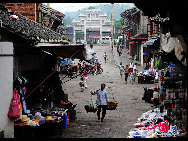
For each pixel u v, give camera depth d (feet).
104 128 36.11
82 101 57.00
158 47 87.76
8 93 28.63
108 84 83.05
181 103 27.78
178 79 28.37
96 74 108.58
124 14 196.85
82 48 34.81
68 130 35.14
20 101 31.07
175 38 29.53
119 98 60.13
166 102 28.81
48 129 31.45
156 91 51.85
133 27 166.20
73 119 41.34
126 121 39.96
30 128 29.63
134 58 155.33
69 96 63.10
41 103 38.14
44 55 39.78
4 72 28.60
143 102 55.21
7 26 27.91
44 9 97.45
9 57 28.58
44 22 95.45
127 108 49.60
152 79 83.61
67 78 97.35
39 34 37.47
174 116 28.63
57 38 45.11
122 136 32.19
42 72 38.86
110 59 160.15
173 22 18.57
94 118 42.37
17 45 29.63
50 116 32.01
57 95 41.09
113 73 112.27
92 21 354.13
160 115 33.94
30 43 28.76
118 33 348.79
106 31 354.13
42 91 38.60
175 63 30.35
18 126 29.53
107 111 47.39
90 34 358.64
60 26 146.61
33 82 36.19
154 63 94.84
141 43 138.21
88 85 81.41
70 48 34.65
